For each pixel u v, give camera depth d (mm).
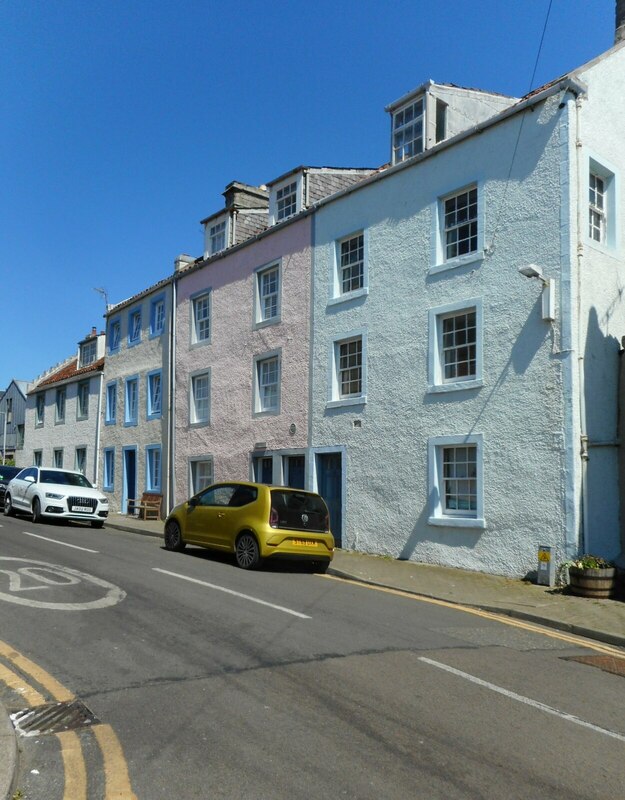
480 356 14102
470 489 14305
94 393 31188
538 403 13016
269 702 5812
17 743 4859
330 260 18141
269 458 19875
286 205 20828
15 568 11438
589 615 10031
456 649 7902
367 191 17250
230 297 22078
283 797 4273
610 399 13391
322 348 18062
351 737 5188
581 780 4688
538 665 7496
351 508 16656
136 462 27047
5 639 7406
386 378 16141
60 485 20844
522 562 12961
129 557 13414
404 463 15461
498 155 14273
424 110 16500
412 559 15008
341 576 13305
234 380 21453
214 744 4988
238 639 7672
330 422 17547
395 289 16172
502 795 4410
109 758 4762
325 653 7297
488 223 14289
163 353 25906
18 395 45719
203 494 14766
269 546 12773
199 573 11938
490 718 5730
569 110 13211
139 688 6074
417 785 4488
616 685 6945
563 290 12883
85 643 7359
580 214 13180
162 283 26062
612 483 13117
